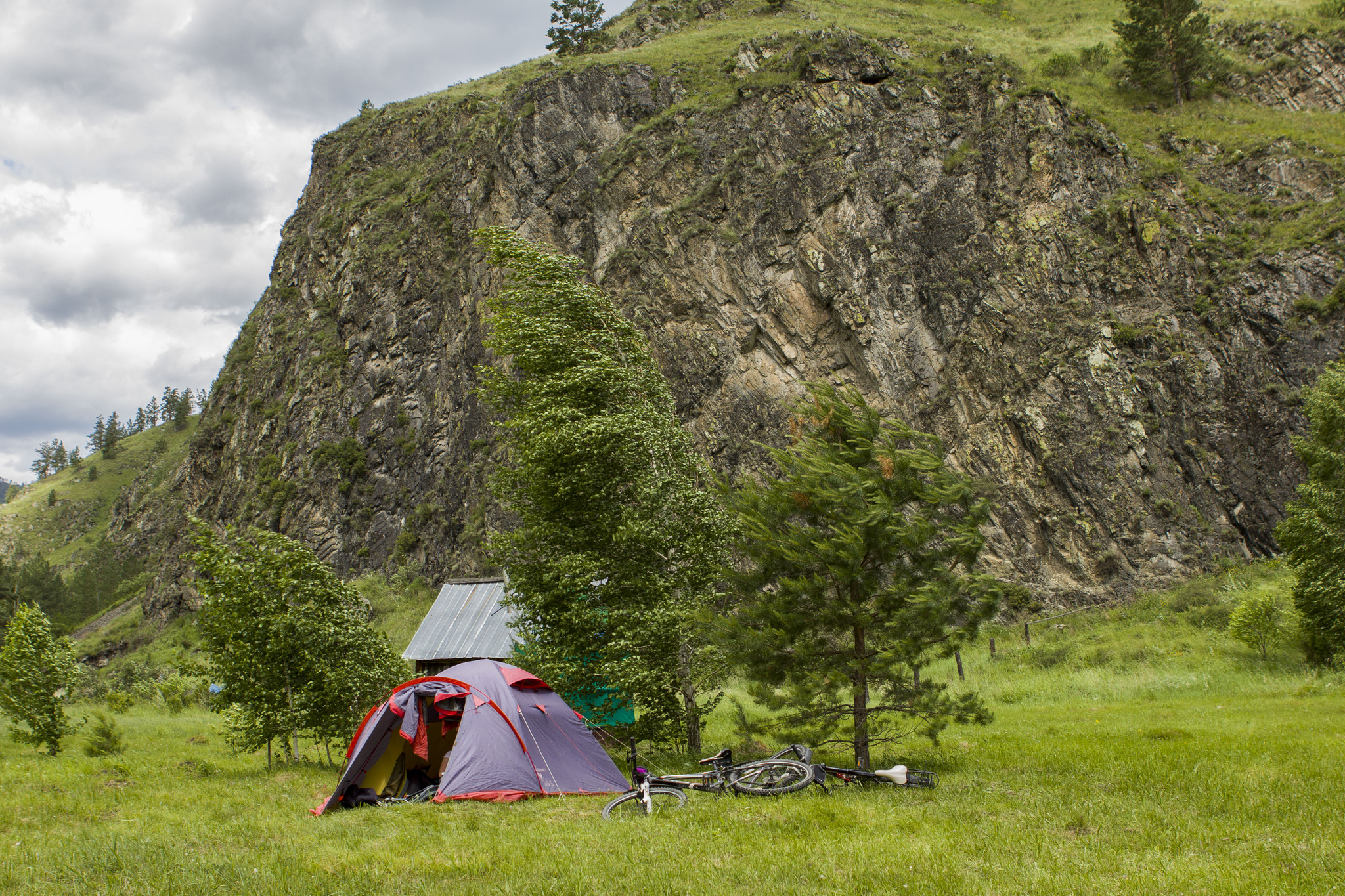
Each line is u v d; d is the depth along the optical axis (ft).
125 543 415.44
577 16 240.73
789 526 38.01
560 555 51.85
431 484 181.57
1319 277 116.16
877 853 20.94
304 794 37.91
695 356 137.18
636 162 151.53
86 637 262.67
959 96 142.72
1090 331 119.34
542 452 51.26
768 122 145.79
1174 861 19.34
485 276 169.58
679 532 49.75
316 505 194.39
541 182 160.04
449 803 32.71
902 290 130.31
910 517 37.81
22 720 59.62
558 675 48.14
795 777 31.55
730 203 142.10
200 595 48.60
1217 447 111.75
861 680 36.04
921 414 124.88
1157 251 123.24
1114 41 189.37
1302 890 16.72
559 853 22.33
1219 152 138.62
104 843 24.41
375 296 208.33
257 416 230.68
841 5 228.43
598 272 149.59
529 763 34.73
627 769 44.14
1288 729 44.60
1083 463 113.50
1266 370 113.60
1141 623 98.02
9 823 29.60
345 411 202.39
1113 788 29.35
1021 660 90.33
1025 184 131.34
